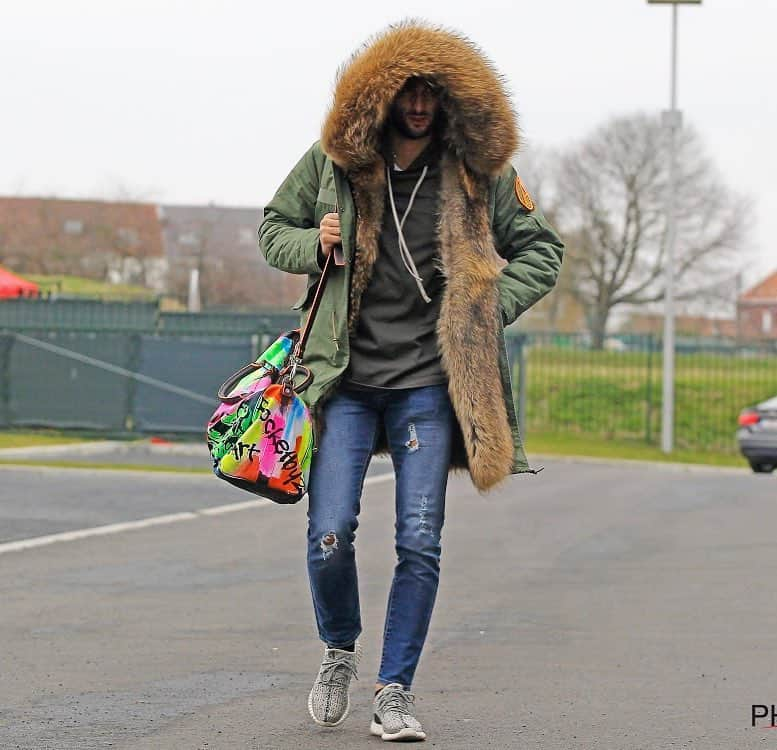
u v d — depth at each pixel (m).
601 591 17.20
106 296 90.56
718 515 26.67
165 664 12.52
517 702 11.09
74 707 10.80
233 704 10.92
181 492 29.58
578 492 32.09
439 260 9.58
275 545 21.44
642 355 62.84
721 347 62.88
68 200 113.25
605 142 123.06
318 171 9.91
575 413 61.69
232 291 114.50
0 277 59.84
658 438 59.28
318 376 9.53
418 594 9.60
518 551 21.09
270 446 9.30
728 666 12.62
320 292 9.62
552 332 63.25
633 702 11.12
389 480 34.62
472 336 9.45
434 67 9.25
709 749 9.61
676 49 54.44
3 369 46.69
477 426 9.44
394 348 9.58
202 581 17.72
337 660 9.96
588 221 124.12
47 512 25.25
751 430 45.09
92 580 17.73
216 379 44.69
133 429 45.28
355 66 9.34
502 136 9.44
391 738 9.61
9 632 14.13
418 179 9.62
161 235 115.44
